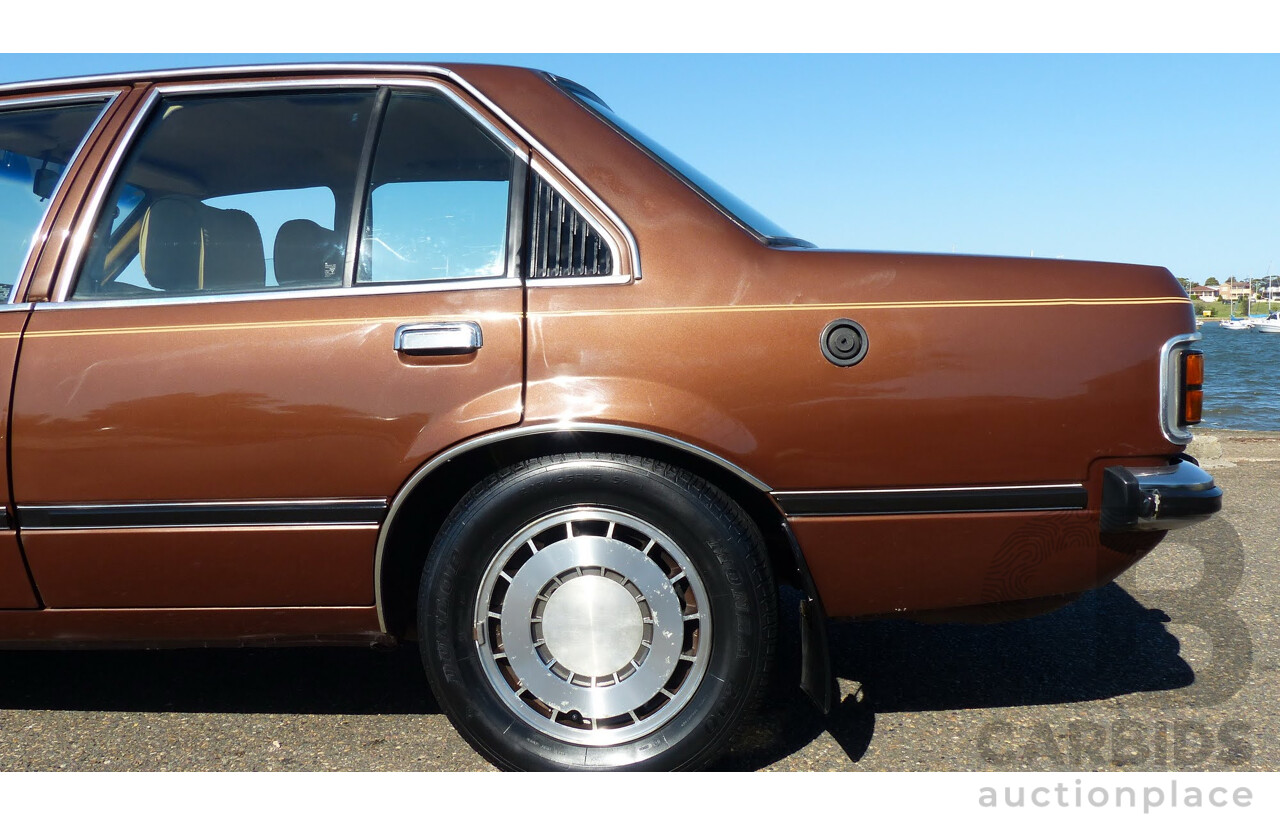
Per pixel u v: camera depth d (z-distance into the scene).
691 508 1.95
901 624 3.19
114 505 2.04
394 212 2.13
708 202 2.12
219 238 2.17
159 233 2.18
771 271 2.02
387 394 1.98
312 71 2.24
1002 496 1.97
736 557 1.96
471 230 2.10
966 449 1.96
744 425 1.95
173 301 2.10
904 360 1.95
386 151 2.18
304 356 2.01
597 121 2.19
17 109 2.32
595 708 2.04
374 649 3.00
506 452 2.05
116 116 2.27
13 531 2.07
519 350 1.97
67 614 2.13
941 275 2.02
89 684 2.72
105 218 2.21
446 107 2.19
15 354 2.08
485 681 2.04
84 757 2.25
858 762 2.20
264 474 2.01
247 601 2.09
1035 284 2.02
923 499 1.97
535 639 2.05
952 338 1.96
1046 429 1.96
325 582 2.06
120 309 2.11
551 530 2.05
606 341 1.97
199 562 2.06
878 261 2.04
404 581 2.18
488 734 2.03
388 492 1.99
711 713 1.99
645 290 2.00
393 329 2.00
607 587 2.03
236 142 2.22
